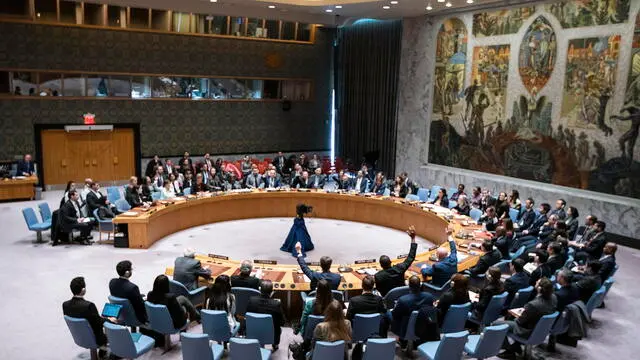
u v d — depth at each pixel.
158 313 7.07
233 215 16.23
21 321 8.66
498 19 16.70
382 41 21.88
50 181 19.56
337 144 25.16
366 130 23.30
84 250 12.55
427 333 6.82
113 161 20.55
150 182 16.23
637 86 13.27
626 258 12.80
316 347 5.89
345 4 17.27
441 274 8.60
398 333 7.12
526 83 16.06
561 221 10.84
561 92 15.10
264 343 6.97
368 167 21.62
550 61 15.29
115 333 6.46
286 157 24.25
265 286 7.08
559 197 15.27
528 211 12.84
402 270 8.10
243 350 6.14
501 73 16.80
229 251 12.95
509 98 16.64
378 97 22.42
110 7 19.56
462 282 7.34
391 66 21.58
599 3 13.93
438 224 13.62
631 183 13.68
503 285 7.77
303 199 16.73
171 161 21.39
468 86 18.00
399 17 20.11
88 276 10.77
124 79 20.25
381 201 15.38
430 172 19.70
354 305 6.95
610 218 14.05
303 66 23.89
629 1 13.25
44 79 18.89
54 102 19.12
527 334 7.05
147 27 20.33
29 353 7.61
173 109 21.31
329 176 21.20
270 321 6.82
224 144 22.67
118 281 7.32
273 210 16.73
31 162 18.03
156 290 7.18
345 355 6.29
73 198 13.13
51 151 19.42
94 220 13.21
